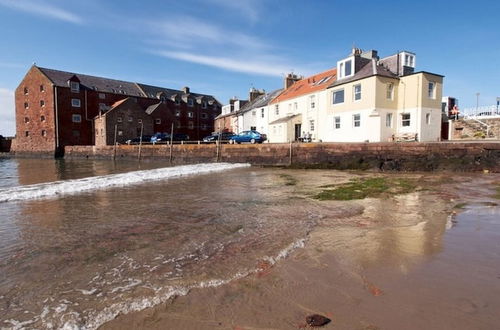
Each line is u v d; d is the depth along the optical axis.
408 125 24.39
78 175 18.56
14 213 7.69
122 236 5.76
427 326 2.88
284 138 32.16
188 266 4.35
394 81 24.78
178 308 3.25
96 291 3.63
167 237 5.69
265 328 2.89
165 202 9.16
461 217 6.95
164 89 66.75
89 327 2.92
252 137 31.92
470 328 2.85
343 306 3.26
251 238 5.60
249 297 3.47
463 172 17.39
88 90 53.03
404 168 18.83
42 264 4.43
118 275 4.06
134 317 3.09
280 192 10.95
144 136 45.75
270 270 4.18
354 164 20.41
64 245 5.25
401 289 3.61
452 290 3.57
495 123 26.77
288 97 34.50
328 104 28.20
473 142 17.88
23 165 30.56
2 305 3.33
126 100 49.78
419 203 8.65
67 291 3.63
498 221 6.59
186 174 18.05
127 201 9.34
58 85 49.88
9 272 4.16
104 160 40.09
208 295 3.52
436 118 24.48
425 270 4.12
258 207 8.35
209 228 6.29
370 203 8.75
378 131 24.05
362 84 24.86
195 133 67.19
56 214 7.58
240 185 13.00
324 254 4.76
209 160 28.80
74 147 46.66
